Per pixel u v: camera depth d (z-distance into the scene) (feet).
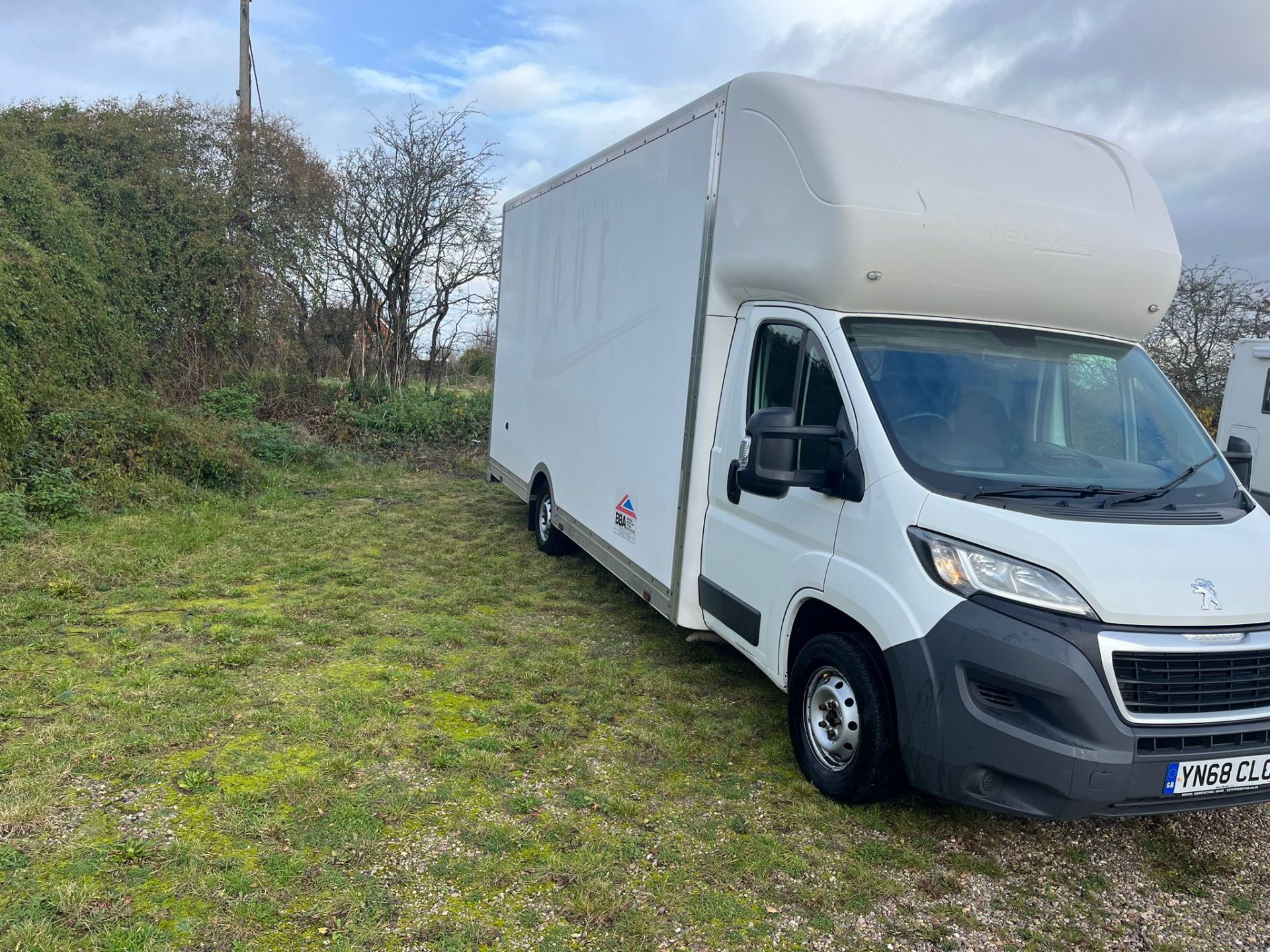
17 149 37.60
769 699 16.40
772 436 12.44
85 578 20.81
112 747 12.85
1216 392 51.16
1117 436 13.28
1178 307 52.80
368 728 14.06
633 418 18.66
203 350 42.93
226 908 9.55
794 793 12.96
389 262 51.26
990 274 13.08
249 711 14.43
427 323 53.67
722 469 15.47
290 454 36.99
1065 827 12.55
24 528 22.82
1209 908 10.85
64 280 35.12
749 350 14.94
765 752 14.26
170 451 30.01
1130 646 10.09
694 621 16.49
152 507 27.17
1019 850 11.89
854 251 12.51
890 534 11.56
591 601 22.13
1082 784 9.90
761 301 14.88
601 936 9.55
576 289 22.41
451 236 52.06
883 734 11.73
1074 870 11.51
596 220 21.04
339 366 49.14
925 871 11.23
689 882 10.65
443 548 26.61
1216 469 13.08
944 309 13.41
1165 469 12.90
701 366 15.76
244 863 10.35
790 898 10.49
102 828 10.84
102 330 36.35
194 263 42.11
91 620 18.43
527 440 27.12
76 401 29.91
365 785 12.34
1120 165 14.96
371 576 23.22
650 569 17.70
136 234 40.70
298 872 10.26
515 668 17.26
